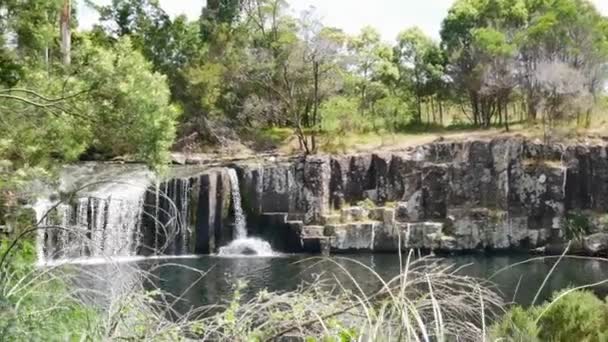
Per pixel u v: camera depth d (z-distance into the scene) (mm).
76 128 11742
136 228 31094
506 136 36500
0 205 11297
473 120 51438
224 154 43156
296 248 34250
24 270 6086
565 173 34375
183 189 33281
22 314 4562
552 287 21328
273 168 36250
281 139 45438
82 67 11508
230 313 4402
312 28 45906
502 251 33781
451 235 33812
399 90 53875
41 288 5246
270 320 4172
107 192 29750
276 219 35219
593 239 32219
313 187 35688
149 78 12086
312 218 35375
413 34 54438
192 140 44656
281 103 47938
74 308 4867
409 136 44469
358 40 53719
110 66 11336
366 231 33594
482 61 46406
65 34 18719
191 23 53875
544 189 34312
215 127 45375
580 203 34875
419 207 35594
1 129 11438
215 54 51000
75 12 32750
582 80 40688
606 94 44719
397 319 3287
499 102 46656
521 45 44750
